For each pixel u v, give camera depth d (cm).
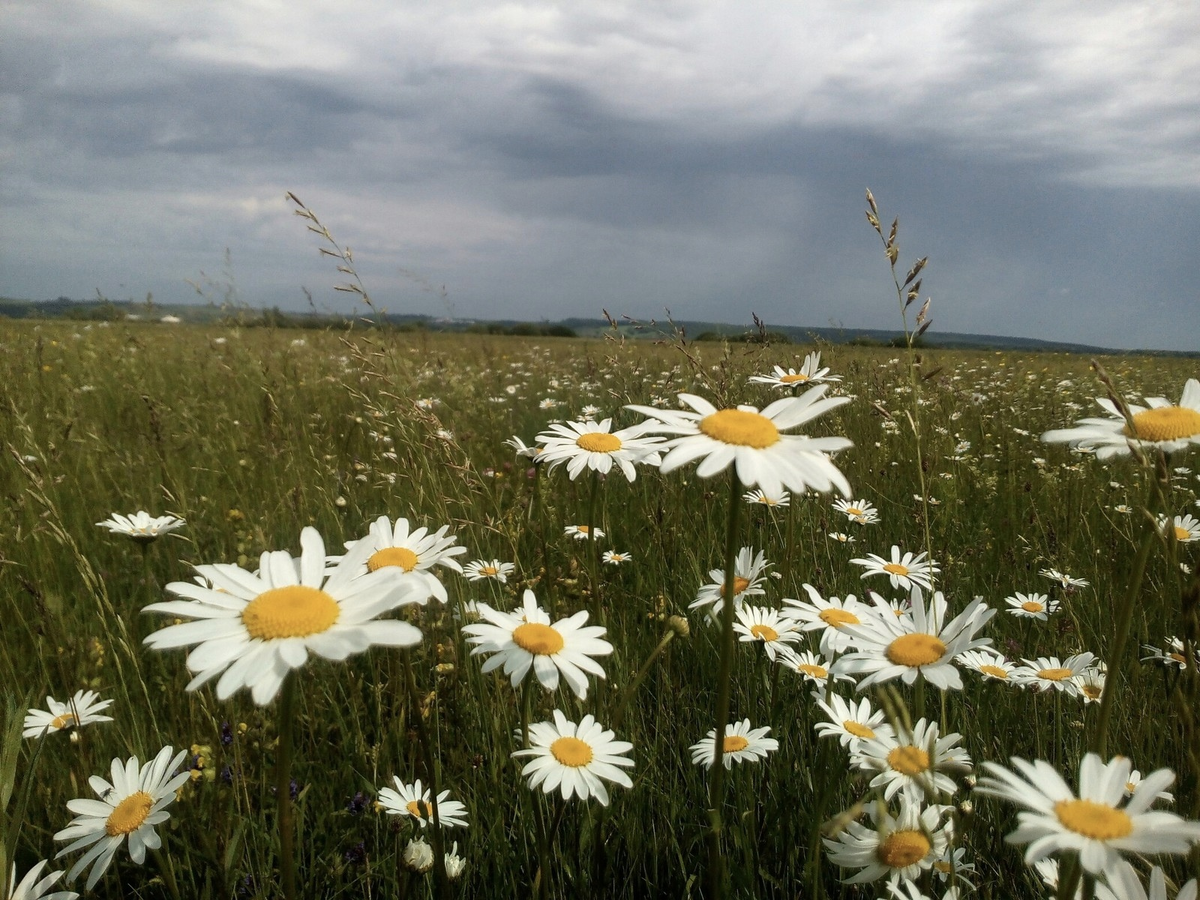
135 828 22
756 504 48
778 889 26
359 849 26
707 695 34
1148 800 15
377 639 15
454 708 31
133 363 103
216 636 16
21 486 51
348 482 56
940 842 20
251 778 28
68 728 27
